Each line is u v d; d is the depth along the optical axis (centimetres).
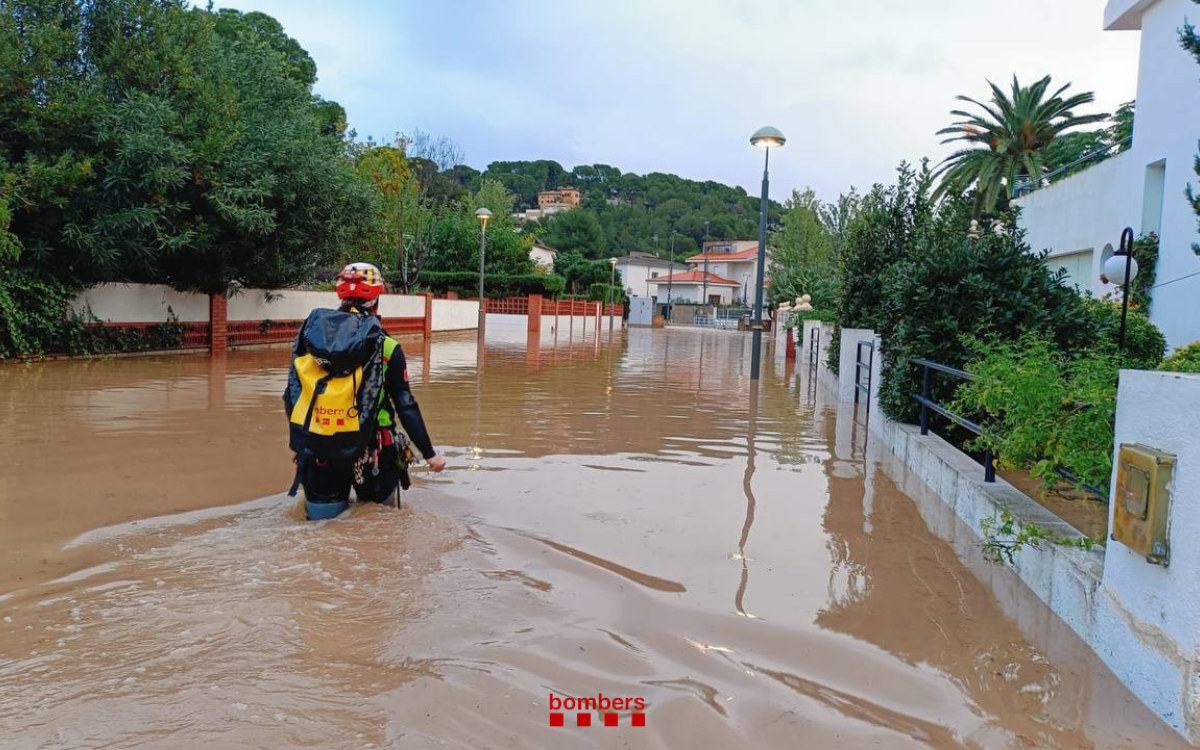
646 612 342
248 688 259
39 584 343
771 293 4538
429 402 1030
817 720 259
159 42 1468
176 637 293
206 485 535
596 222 8219
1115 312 910
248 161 1525
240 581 350
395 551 397
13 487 523
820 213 4859
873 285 1252
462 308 3281
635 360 2012
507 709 256
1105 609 309
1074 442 388
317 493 444
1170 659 262
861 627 336
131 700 248
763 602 360
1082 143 3512
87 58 1449
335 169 1758
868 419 885
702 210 11250
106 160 1378
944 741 250
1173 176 1270
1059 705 274
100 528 429
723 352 2578
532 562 397
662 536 455
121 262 1482
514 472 611
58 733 228
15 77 1303
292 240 1738
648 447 747
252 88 1747
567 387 1275
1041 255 735
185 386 1095
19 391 1006
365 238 2050
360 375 425
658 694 271
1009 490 469
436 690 265
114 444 675
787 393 1298
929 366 655
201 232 1509
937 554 438
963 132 3212
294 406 429
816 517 509
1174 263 1253
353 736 235
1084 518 493
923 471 625
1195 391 253
